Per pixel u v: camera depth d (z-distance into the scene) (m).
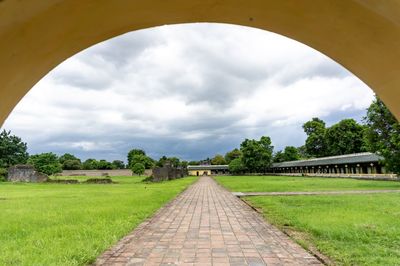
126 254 6.58
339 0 2.63
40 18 2.41
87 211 12.57
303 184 30.98
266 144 81.81
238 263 5.93
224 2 2.83
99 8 2.64
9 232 8.73
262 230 9.10
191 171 109.12
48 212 12.39
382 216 10.55
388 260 5.93
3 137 56.94
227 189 27.92
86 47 3.04
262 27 3.20
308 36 3.19
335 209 12.39
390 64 2.93
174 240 7.87
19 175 40.88
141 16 2.90
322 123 74.94
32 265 5.77
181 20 3.06
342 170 49.88
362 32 2.83
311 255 6.43
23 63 2.66
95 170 82.44
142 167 62.72
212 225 10.02
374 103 27.14
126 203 15.50
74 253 6.45
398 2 2.33
